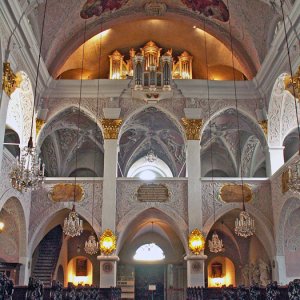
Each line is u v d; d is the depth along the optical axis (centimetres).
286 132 2030
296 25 1538
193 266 1875
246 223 1620
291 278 1894
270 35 1883
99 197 1977
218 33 2112
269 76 1925
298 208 1842
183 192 1991
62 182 2003
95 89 2081
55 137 2422
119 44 2373
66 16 1917
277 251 1917
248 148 2492
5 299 650
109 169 1986
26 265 1898
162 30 2295
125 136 2495
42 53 1928
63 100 2069
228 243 2658
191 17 2116
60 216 2134
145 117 2258
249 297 1097
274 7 1708
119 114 2050
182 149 2559
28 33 1625
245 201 1986
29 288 816
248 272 2469
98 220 1945
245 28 1958
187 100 2084
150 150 2644
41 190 1998
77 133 2402
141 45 2409
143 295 2664
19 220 1895
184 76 2366
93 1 1945
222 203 1977
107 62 2452
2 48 1461
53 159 2481
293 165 1504
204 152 2641
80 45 2120
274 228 1947
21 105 1883
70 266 2653
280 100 1950
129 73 2355
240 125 2256
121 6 2077
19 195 1808
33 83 1855
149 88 2038
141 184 2000
